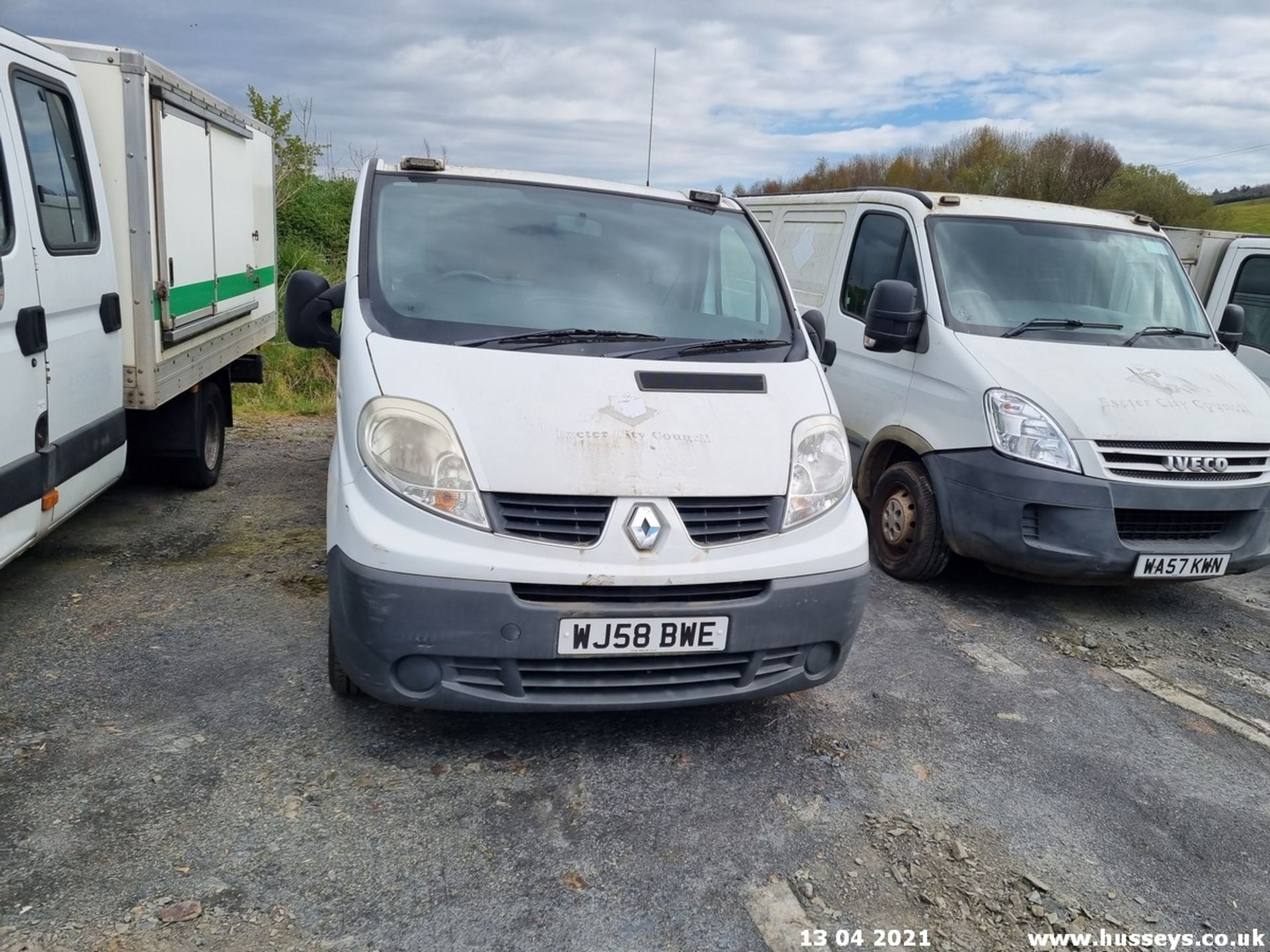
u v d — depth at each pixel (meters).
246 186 6.74
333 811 2.91
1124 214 6.28
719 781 3.23
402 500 2.93
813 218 7.09
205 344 5.83
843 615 3.25
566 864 2.75
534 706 2.99
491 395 3.13
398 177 4.11
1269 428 4.89
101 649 3.90
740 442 3.23
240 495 6.39
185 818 2.83
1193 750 3.73
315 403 9.92
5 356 3.54
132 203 4.71
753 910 2.62
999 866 2.90
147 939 2.35
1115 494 4.61
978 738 3.68
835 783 3.28
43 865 2.58
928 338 5.35
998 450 4.79
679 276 4.00
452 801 3.00
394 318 3.46
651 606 2.97
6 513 3.57
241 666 3.82
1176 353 5.34
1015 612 5.11
